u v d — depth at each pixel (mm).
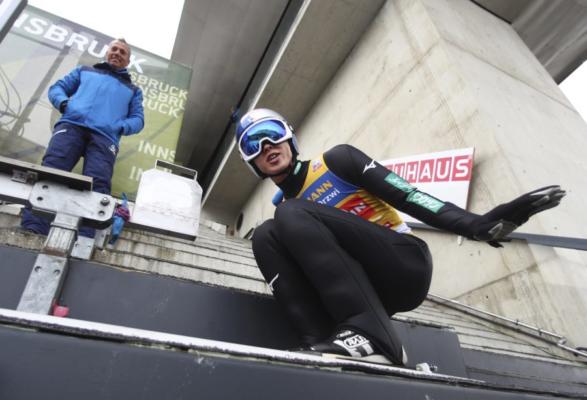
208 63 9336
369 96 6090
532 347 2969
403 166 4598
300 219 1064
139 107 2779
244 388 635
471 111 4188
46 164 2197
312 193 1276
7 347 536
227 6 8109
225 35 8672
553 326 2990
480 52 5086
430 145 4559
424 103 4875
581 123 5117
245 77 9539
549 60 7074
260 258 1195
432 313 3139
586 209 3777
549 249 3230
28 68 3961
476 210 3795
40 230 1759
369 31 6590
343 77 7039
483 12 6184
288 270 1149
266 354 684
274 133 1286
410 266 1085
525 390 958
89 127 2381
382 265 1079
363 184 1211
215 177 10203
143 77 4551
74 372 548
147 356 597
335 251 1038
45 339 557
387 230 1110
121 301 1069
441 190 4078
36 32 4203
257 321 1188
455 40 5035
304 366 708
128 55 2887
